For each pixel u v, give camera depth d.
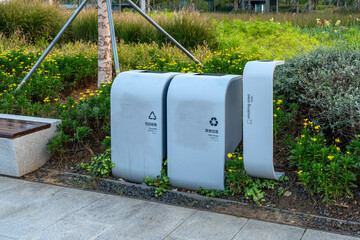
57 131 5.81
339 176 4.12
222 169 4.42
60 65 8.40
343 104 5.06
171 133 4.59
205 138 4.43
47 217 4.11
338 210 3.99
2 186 4.97
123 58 9.42
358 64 5.57
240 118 5.19
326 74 5.62
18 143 5.18
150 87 4.65
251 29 13.66
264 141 4.18
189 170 4.57
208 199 4.45
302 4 43.66
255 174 4.40
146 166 4.80
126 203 4.45
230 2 46.81
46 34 12.22
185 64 7.91
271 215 4.05
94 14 13.17
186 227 3.86
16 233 3.77
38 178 5.24
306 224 3.84
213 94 4.34
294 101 5.91
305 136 4.81
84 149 5.74
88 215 4.15
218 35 12.89
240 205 4.30
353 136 4.96
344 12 28.91
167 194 4.66
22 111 6.62
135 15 13.96
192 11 13.10
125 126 4.83
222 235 3.68
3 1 12.59
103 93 6.59
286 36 12.71
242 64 7.52
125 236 3.70
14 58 8.81
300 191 4.34
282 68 6.12
